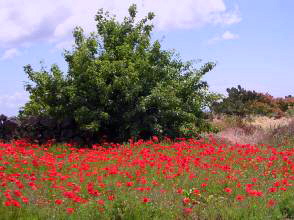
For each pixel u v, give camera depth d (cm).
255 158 1287
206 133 1967
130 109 1764
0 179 995
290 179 1102
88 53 1791
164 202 878
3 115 1831
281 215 853
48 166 1166
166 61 1933
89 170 1140
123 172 1086
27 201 826
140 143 1535
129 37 1897
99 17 1952
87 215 796
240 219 837
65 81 1811
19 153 1341
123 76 1747
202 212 859
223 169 1126
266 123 2342
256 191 925
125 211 803
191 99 1867
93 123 1692
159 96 1728
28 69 1816
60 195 920
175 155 1361
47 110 1808
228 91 2950
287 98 2934
